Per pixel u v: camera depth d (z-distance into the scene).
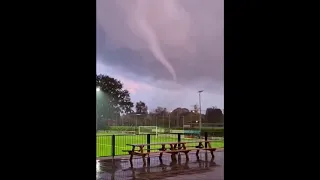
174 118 49.81
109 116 55.47
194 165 10.02
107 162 10.56
